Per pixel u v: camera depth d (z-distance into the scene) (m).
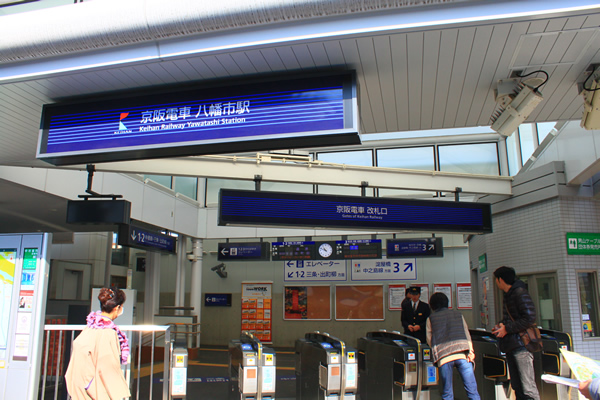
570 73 4.27
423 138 14.38
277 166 9.02
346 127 3.82
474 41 3.64
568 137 7.97
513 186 9.71
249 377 6.32
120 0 3.58
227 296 17.50
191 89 4.19
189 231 14.09
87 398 3.76
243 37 3.51
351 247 13.55
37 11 3.79
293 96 3.97
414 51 3.77
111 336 3.94
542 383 6.40
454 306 15.84
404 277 16.23
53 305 12.35
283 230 14.42
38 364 4.99
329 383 6.37
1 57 3.88
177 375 5.88
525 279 9.41
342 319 16.50
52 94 4.40
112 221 6.82
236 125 4.02
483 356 7.09
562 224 8.30
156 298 13.30
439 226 8.96
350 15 3.33
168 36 3.58
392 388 7.03
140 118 4.25
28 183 7.70
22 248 5.23
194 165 8.42
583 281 8.25
